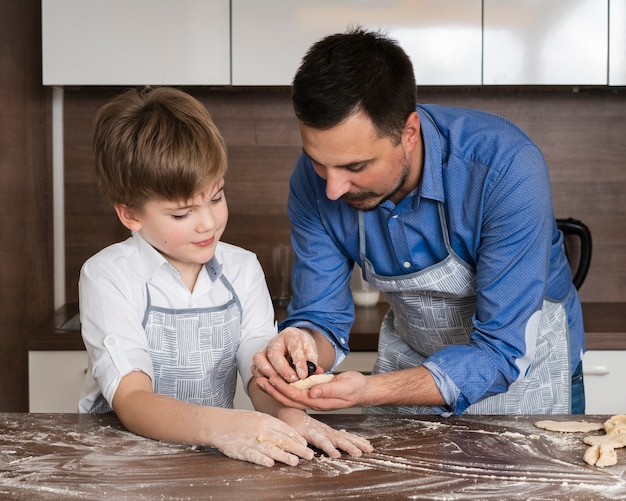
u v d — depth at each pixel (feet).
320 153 4.10
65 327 7.95
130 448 4.10
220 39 7.90
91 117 9.02
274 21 7.89
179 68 7.93
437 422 4.53
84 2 7.84
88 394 5.03
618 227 9.16
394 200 5.04
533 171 4.60
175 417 4.15
